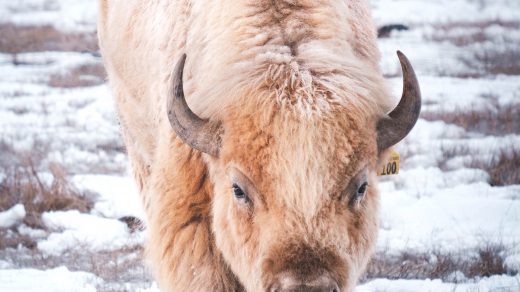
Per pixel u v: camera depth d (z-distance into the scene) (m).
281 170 15.18
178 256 18.09
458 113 50.69
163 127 19.17
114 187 38.03
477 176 38.03
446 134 46.84
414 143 44.09
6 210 35.47
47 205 35.31
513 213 32.44
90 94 63.81
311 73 15.80
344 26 17.59
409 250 28.81
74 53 86.50
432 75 67.44
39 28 103.88
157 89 20.42
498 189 36.00
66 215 34.31
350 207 15.99
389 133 16.55
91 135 49.25
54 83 69.69
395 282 24.97
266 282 15.34
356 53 18.61
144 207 23.70
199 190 18.05
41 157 43.62
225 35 17.14
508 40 84.25
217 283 18.14
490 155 40.88
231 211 16.47
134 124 23.70
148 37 21.80
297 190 15.07
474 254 28.02
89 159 43.78
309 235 15.16
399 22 92.25
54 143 47.12
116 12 25.25
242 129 15.69
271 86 15.63
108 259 29.66
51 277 26.75
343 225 15.67
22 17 114.75
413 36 86.25
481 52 77.69
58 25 107.62
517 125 48.03
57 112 57.00
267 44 16.53
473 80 65.06
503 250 27.95
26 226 33.91
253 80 15.80
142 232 32.25
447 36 86.56
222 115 16.16
